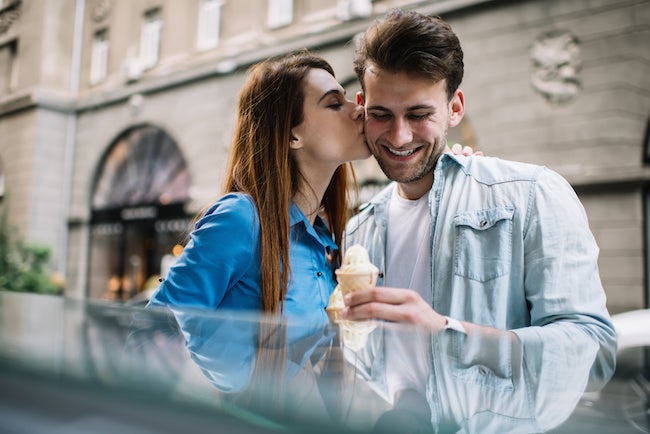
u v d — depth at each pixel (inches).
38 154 625.3
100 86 623.8
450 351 20.2
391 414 10.1
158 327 20.0
